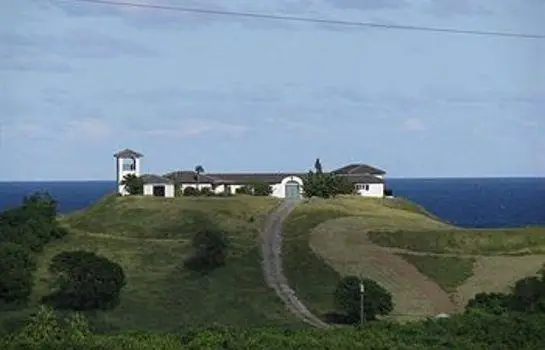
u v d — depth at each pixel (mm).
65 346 90812
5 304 174875
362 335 109500
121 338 97938
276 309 175750
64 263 178125
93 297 172250
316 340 103375
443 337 110562
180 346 97688
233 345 98875
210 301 180500
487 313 134750
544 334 115188
